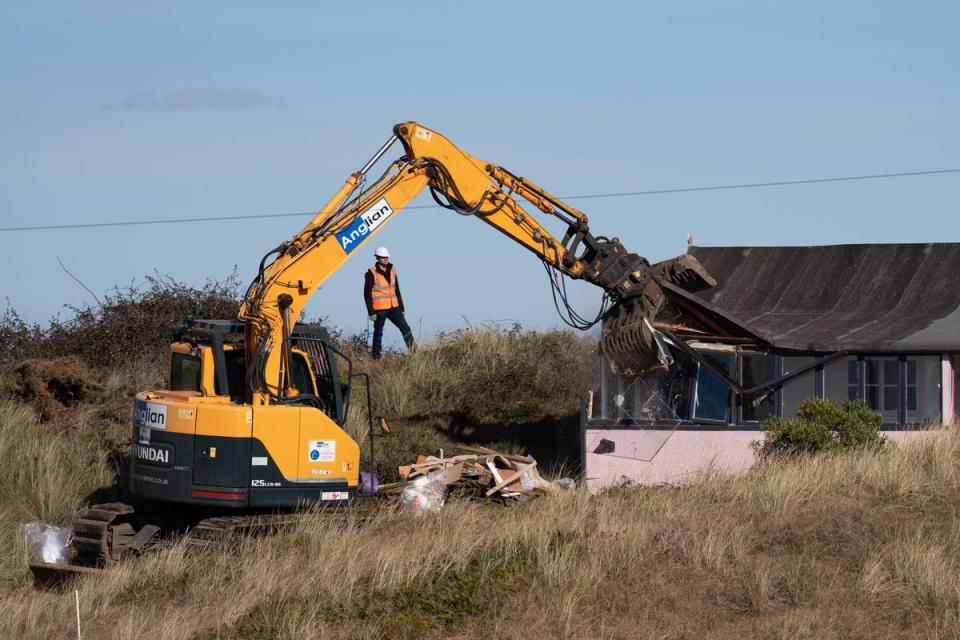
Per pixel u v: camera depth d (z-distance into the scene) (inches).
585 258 1942.7
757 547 1460.4
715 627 1238.3
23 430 2208.4
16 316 2896.2
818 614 1261.1
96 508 1706.4
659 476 2081.7
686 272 1964.8
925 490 1672.0
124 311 2913.4
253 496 1598.2
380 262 2731.3
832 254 2696.9
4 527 1846.7
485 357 2632.9
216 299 2977.4
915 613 1263.5
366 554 1460.4
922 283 2539.4
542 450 2329.0
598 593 1318.9
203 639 1246.9
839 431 1988.2
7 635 1318.9
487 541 1480.1
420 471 1909.4
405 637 1229.1
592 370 2134.6
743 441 2081.7
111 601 1421.0
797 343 2085.4
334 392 1723.7
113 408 2373.3
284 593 1336.1
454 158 1827.0
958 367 2434.8
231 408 1593.3
